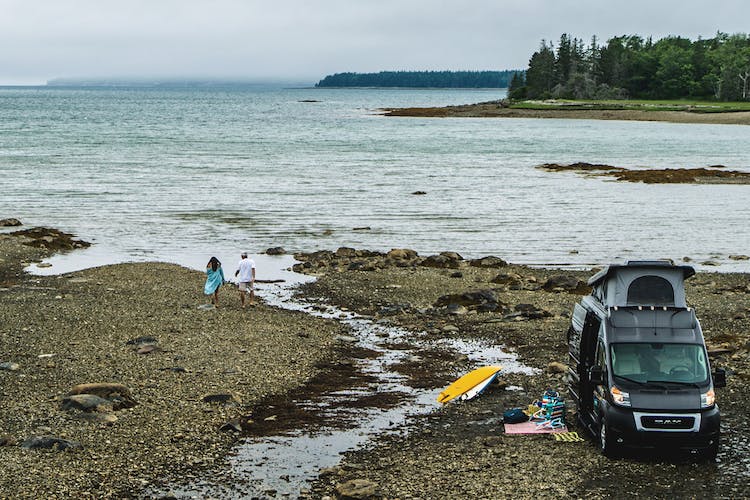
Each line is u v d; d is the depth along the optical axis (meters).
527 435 17.72
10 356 22.58
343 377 22.11
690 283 34.25
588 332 18.20
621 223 50.00
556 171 77.62
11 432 17.05
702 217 52.25
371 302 31.11
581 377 18.09
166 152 92.50
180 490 14.80
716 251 42.16
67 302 29.41
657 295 17.45
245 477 15.45
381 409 19.59
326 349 24.67
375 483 15.06
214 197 59.34
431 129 140.50
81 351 23.27
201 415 18.61
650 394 15.88
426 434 17.92
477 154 94.06
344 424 18.52
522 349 24.97
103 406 18.47
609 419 15.97
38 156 85.25
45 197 58.31
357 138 117.56
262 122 160.00
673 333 16.77
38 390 19.73
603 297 18.11
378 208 55.25
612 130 139.75
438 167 80.44
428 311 29.50
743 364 22.64
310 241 44.41
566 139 117.69
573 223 49.88
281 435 17.73
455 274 35.53
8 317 26.94
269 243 43.78
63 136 113.56
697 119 167.62
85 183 65.62
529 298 31.38
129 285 33.06
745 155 92.88
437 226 48.88
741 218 51.97
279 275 36.00
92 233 46.03
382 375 22.36
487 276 35.59
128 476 15.29
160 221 49.78
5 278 34.56
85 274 35.12
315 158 87.88
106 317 27.28
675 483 15.02
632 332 16.81
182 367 21.97
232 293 32.50
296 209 54.62
